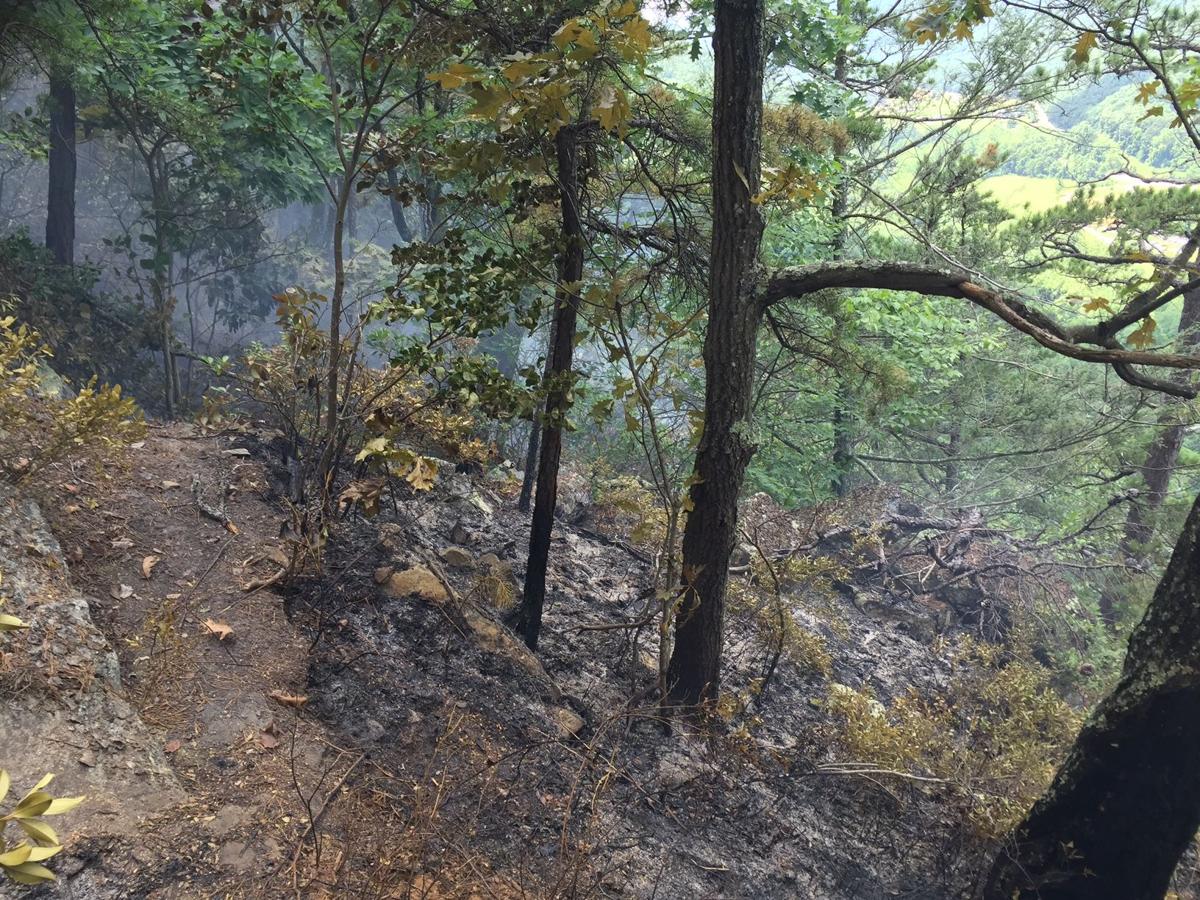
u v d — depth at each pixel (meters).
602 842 3.97
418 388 7.17
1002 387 14.82
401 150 5.20
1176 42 9.66
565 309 5.38
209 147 9.73
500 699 4.74
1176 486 12.91
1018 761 5.60
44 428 4.94
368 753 3.87
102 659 3.46
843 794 5.37
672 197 5.58
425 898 3.05
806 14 9.53
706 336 4.98
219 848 2.90
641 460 11.13
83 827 2.70
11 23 7.79
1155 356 3.72
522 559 6.86
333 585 4.96
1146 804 3.90
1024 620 9.05
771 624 6.93
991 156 12.27
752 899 4.03
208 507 5.08
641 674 5.86
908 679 7.65
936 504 15.77
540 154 4.89
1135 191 11.02
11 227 15.72
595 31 3.18
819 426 14.80
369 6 5.45
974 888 4.65
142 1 8.36
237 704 3.73
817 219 10.92
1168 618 3.79
